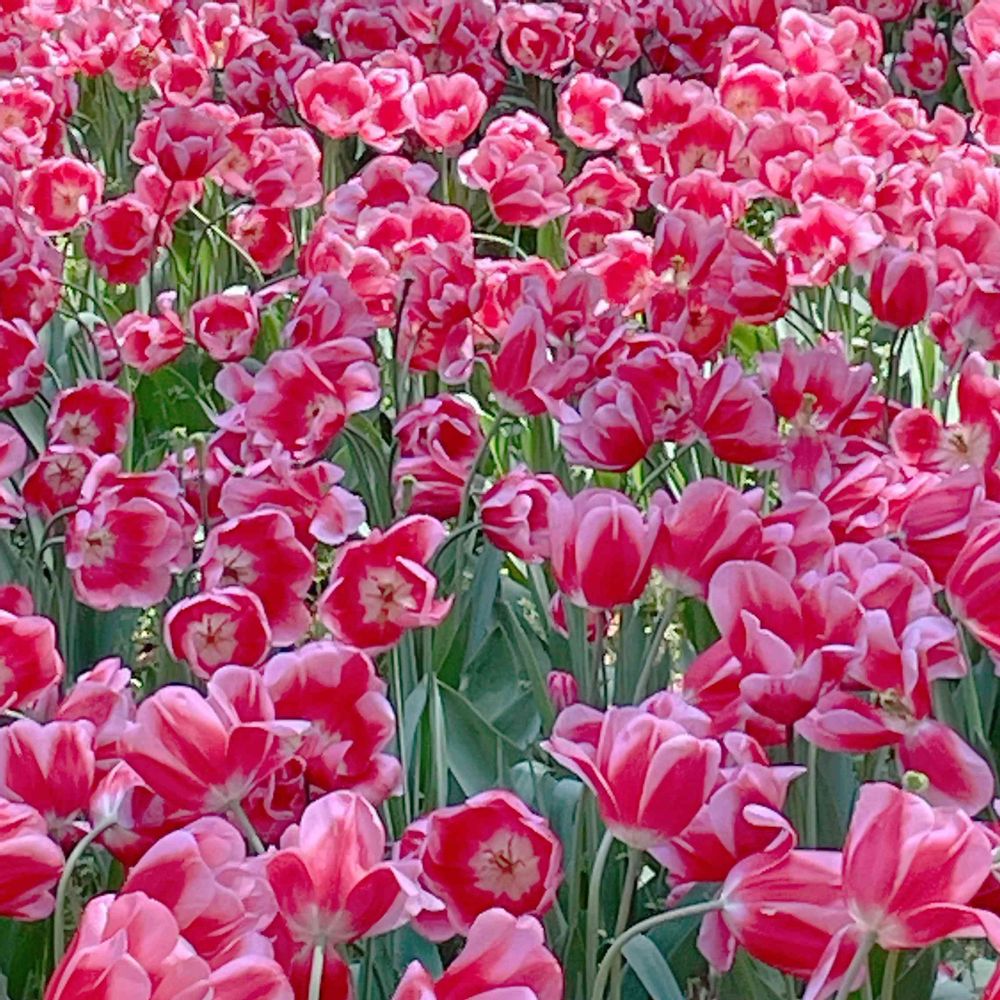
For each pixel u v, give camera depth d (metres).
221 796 1.68
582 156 6.44
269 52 5.72
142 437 4.46
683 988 2.39
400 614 2.11
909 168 3.85
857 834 1.45
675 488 3.76
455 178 6.00
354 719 1.87
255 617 2.01
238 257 5.43
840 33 5.15
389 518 3.22
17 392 3.02
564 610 2.86
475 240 6.35
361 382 2.69
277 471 2.46
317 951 1.51
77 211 4.35
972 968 2.59
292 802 1.90
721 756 1.83
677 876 1.77
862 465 2.37
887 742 1.86
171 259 5.15
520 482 2.45
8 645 1.99
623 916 1.79
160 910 1.29
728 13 6.21
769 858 1.58
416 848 1.81
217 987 1.36
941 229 3.29
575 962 2.20
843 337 4.34
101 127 6.73
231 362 3.59
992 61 4.37
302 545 2.43
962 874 1.43
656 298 3.17
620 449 2.56
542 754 2.97
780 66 5.03
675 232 3.09
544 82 6.90
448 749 2.62
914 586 1.90
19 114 4.86
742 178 4.04
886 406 3.18
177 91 5.59
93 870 2.64
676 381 2.60
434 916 1.79
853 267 3.75
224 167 4.53
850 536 2.35
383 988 2.12
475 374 4.34
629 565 2.00
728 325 3.18
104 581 2.61
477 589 3.25
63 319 4.54
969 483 2.12
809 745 2.19
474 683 3.25
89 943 1.28
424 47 6.03
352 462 4.02
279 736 1.75
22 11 6.39
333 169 5.42
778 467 2.71
